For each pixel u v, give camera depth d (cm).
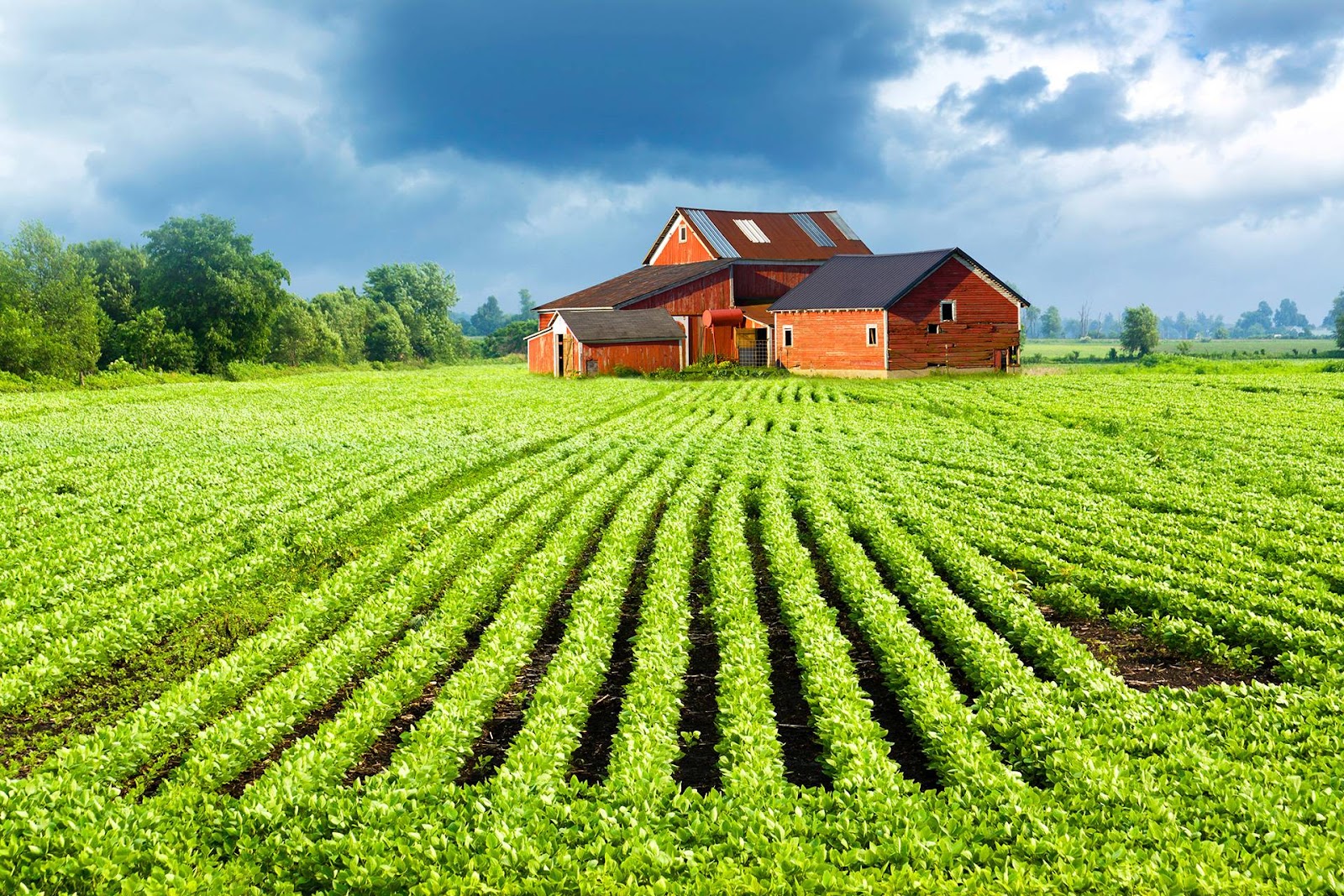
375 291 17400
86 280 7094
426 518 2475
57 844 908
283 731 1251
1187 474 2906
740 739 1177
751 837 920
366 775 1198
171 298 9662
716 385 6550
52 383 6594
